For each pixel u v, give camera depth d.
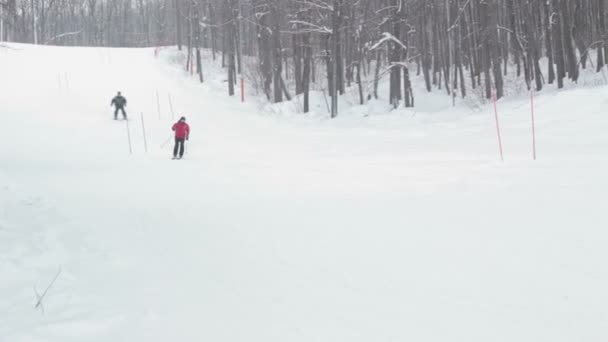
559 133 14.02
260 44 36.69
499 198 6.95
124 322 3.55
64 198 8.87
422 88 35.84
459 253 4.81
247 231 6.27
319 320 3.52
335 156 14.94
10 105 24.88
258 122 27.72
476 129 18.27
